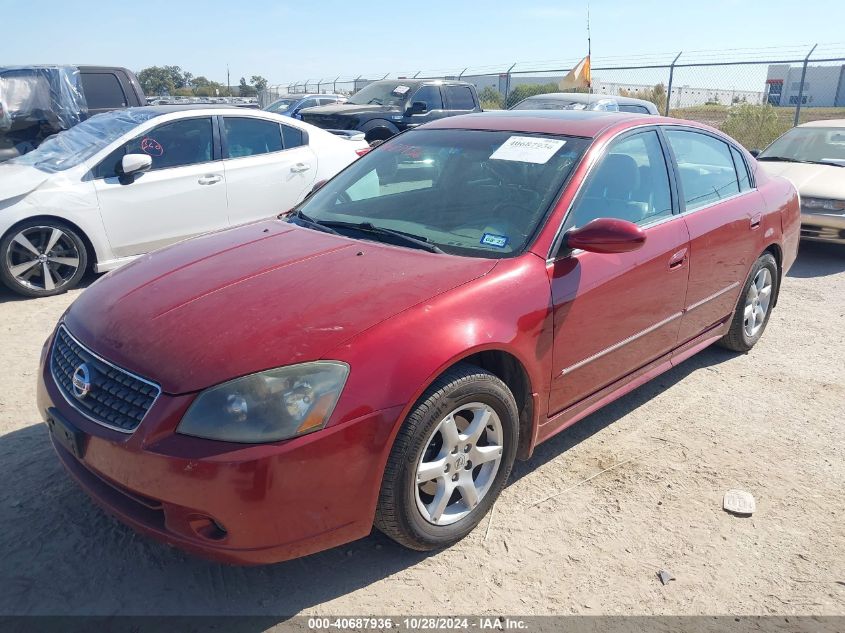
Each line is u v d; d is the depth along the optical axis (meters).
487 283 2.80
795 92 17.88
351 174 4.00
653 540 2.89
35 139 9.57
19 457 3.37
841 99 17.89
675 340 3.96
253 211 7.02
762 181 4.84
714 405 4.15
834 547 2.88
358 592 2.56
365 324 2.48
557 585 2.62
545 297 2.94
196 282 2.85
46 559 2.68
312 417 2.27
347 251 3.07
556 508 3.09
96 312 2.81
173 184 6.45
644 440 3.72
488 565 2.71
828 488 3.31
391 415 2.40
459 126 3.99
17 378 4.29
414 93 13.76
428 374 2.47
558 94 13.26
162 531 2.34
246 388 2.27
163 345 2.46
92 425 2.44
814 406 4.16
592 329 3.23
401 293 2.66
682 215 3.87
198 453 2.21
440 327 2.57
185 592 2.54
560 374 3.12
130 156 6.08
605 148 3.48
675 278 3.73
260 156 7.05
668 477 3.36
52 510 2.97
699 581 2.66
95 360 2.56
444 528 2.74
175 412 2.27
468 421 2.78
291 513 2.28
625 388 3.65
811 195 7.79
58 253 6.02
